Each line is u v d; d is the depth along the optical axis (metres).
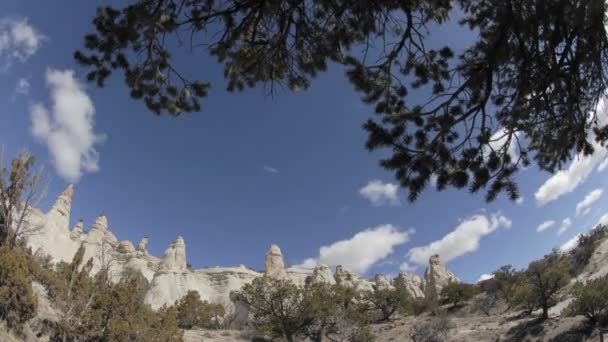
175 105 8.17
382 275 110.25
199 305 50.47
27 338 16.44
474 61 7.54
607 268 51.06
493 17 6.51
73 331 19.48
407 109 8.23
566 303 45.53
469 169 7.01
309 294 40.50
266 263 99.88
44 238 67.94
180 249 85.44
